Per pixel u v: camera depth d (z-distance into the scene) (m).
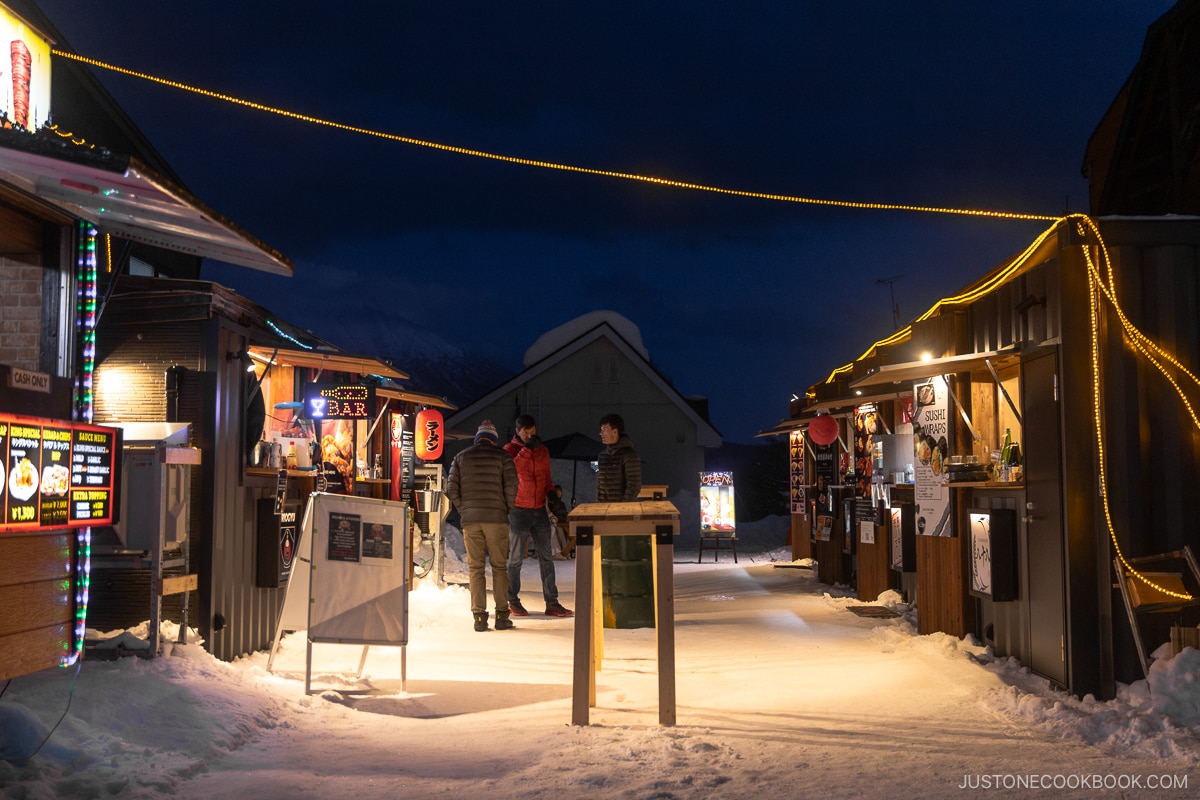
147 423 6.52
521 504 11.05
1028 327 6.98
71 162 4.29
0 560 4.44
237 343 7.30
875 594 11.73
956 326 8.32
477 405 34.53
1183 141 11.63
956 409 8.30
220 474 6.86
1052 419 6.37
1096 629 6.01
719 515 21.34
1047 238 6.52
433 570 13.35
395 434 12.72
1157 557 5.90
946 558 8.39
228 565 7.01
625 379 34.66
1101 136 18.12
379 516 6.68
